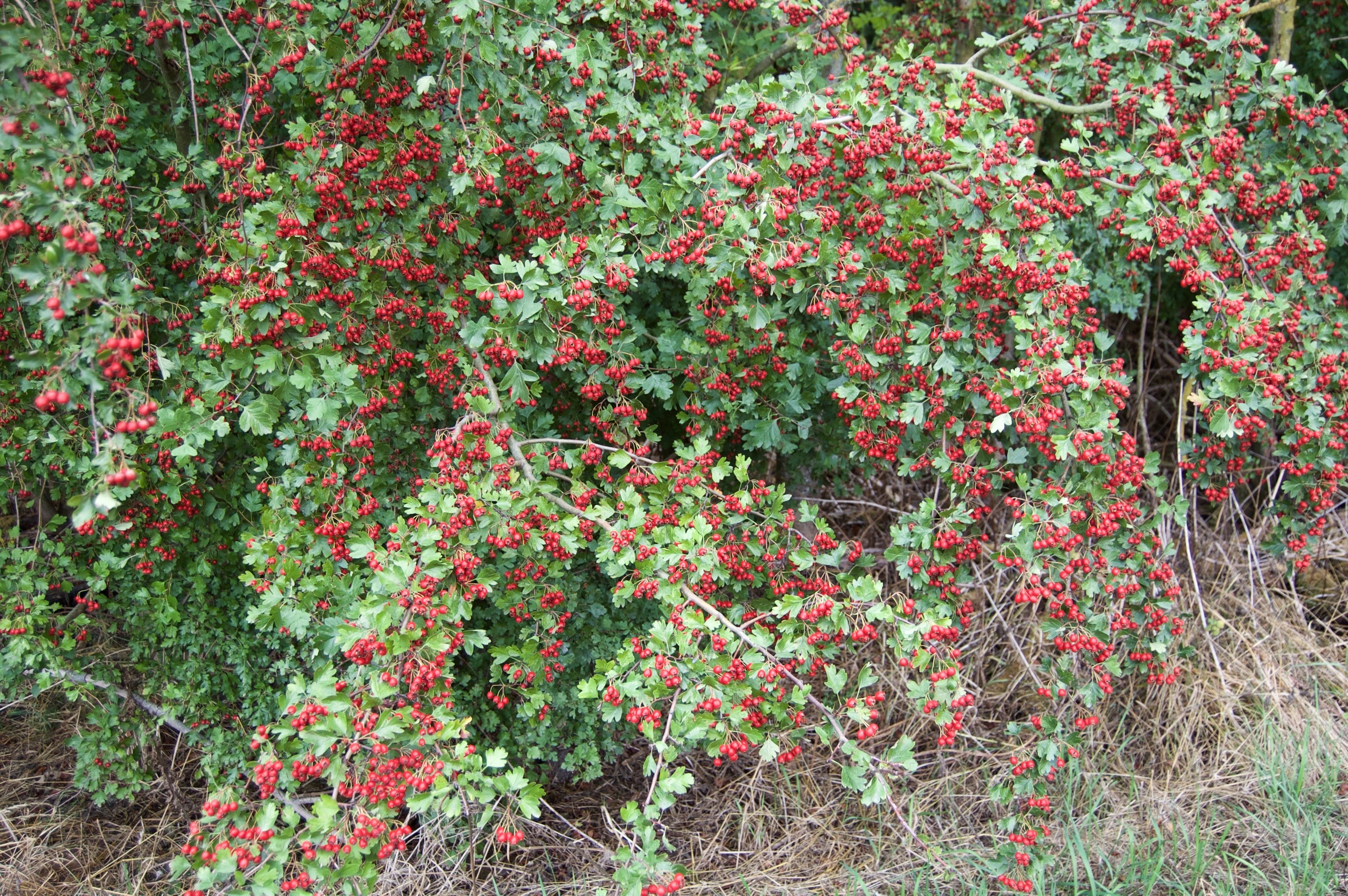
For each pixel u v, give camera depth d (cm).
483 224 413
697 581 314
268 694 415
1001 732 464
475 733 425
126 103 339
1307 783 404
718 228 318
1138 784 423
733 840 431
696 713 287
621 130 331
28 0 274
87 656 425
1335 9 561
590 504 348
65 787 441
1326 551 518
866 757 295
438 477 315
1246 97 391
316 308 303
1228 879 359
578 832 429
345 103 317
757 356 383
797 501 539
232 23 356
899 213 339
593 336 338
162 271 375
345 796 260
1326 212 422
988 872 374
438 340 364
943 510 351
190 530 384
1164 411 592
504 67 331
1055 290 316
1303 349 364
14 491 397
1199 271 345
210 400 291
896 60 526
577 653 434
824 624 319
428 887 391
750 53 513
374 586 269
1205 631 475
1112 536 330
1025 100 434
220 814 235
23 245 328
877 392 350
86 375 230
